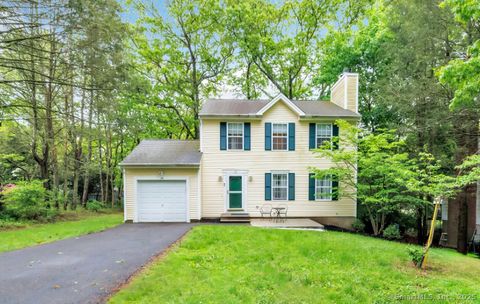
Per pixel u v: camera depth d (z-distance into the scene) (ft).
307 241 26.86
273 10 69.97
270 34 71.67
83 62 37.76
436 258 25.30
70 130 53.88
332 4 68.85
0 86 42.60
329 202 46.83
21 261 20.24
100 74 39.40
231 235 28.40
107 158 75.36
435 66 39.91
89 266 18.98
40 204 43.60
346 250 24.40
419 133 44.27
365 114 58.29
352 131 42.24
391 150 47.09
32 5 32.35
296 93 75.66
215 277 17.29
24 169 61.16
